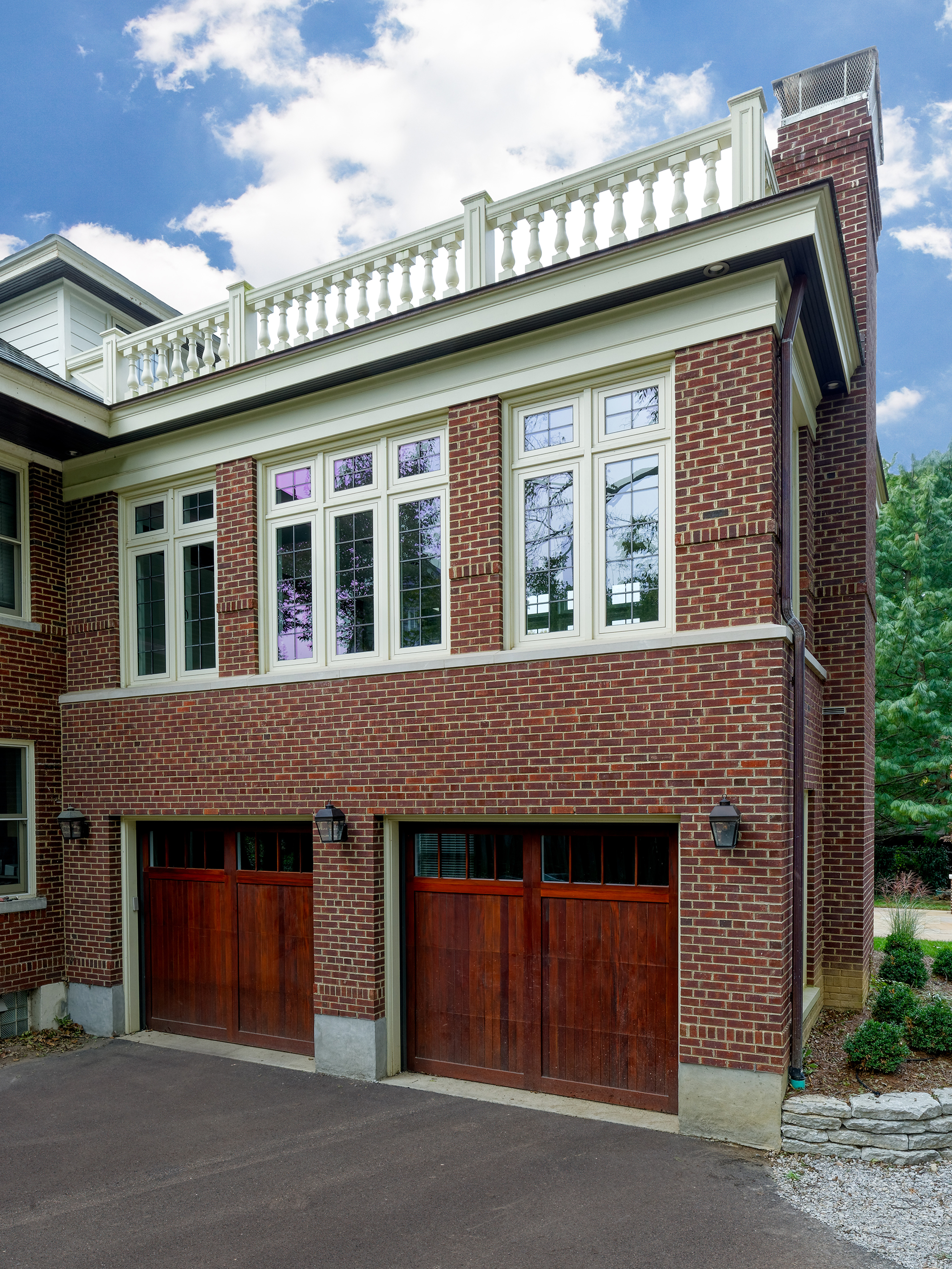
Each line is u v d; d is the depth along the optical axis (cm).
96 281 1338
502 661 793
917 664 2347
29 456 1073
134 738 1026
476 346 825
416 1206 585
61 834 1081
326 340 871
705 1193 587
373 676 864
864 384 984
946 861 2266
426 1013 852
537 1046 790
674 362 752
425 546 877
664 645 720
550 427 818
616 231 773
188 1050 954
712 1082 674
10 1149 696
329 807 852
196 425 1000
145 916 1049
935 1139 620
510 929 812
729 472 714
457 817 814
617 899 761
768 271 701
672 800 710
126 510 1083
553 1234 542
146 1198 609
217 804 958
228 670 970
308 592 947
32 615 1070
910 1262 502
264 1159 666
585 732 752
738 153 712
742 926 673
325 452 941
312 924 924
